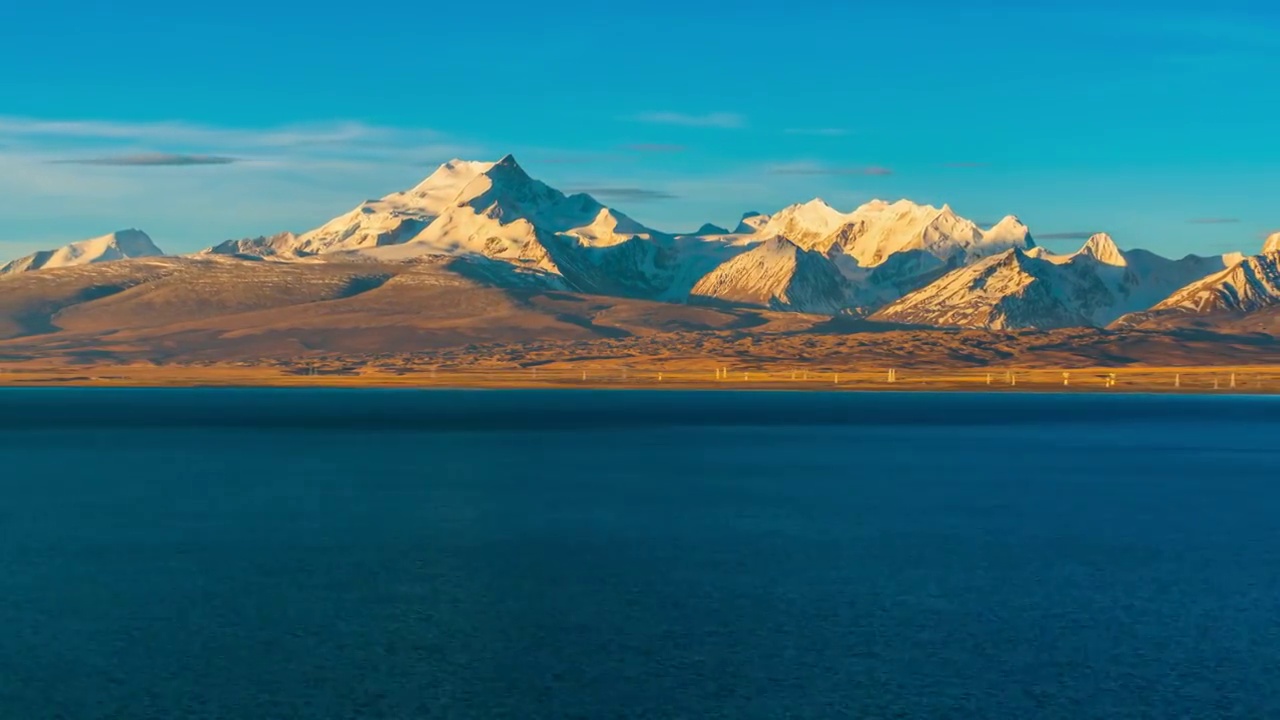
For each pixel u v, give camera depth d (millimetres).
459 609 58844
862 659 50375
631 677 47750
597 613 58094
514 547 77125
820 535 83062
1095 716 43625
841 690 46250
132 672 48062
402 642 52656
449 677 47625
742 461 147000
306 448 167000
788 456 155375
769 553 75188
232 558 72750
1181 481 123250
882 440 189000
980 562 72250
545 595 62094
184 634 53906
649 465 140625
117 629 54688
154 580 65688
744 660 50062
